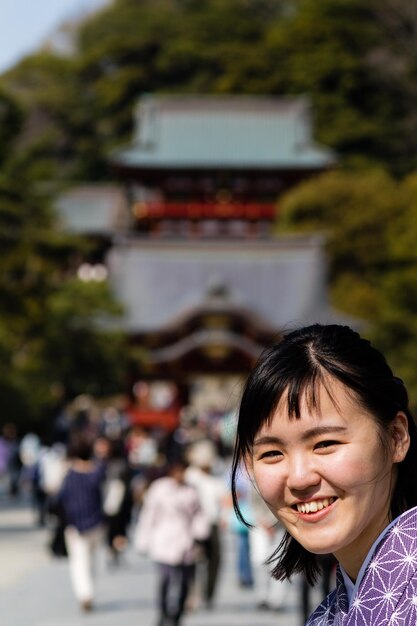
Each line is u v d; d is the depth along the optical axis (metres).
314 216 87.31
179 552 14.68
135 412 75.56
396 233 67.12
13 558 25.39
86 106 128.12
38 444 46.03
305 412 3.28
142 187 107.00
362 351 3.39
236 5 132.00
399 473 3.54
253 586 20.89
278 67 117.88
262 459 3.37
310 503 3.31
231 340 72.75
